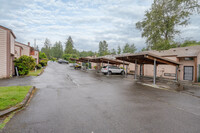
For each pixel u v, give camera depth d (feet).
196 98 21.75
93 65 119.85
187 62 47.67
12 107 13.73
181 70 49.29
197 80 43.50
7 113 12.38
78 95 20.86
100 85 31.73
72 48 284.00
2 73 40.55
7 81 34.01
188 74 47.47
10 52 43.21
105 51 254.68
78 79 42.06
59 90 24.43
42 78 41.50
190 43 63.41
